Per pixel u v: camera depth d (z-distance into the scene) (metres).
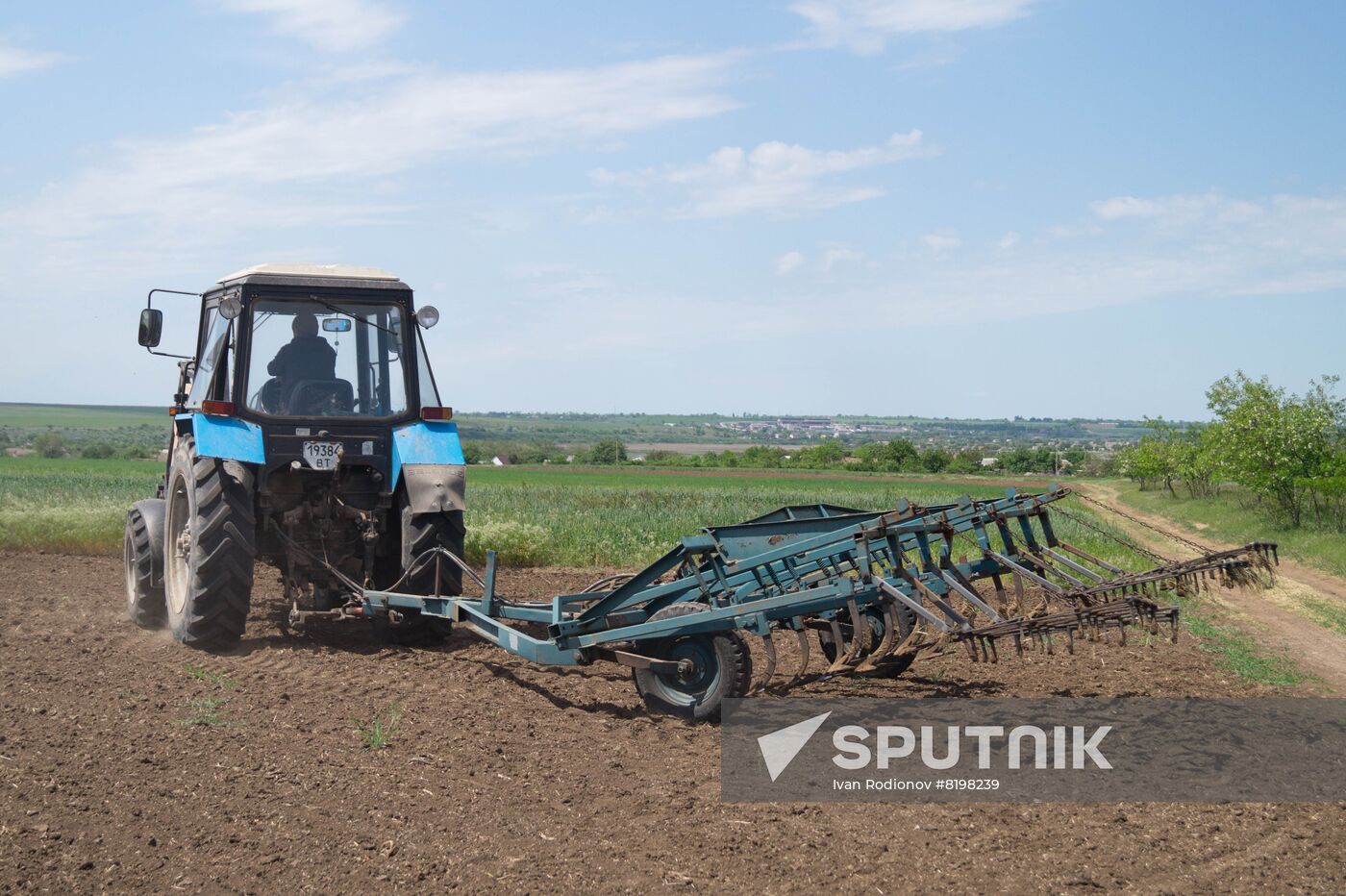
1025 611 7.16
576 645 7.05
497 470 85.31
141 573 9.70
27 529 15.75
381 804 5.19
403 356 9.14
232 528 8.48
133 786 5.32
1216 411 28.86
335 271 9.09
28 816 4.88
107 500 21.22
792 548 6.97
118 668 7.97
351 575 9.28
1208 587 6.62
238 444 8.55
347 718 6.70
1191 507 38.03
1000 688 8.01
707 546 7.04
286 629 9.70
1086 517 31.92
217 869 4.39
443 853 4.62
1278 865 4.71
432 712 6.89
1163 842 4.96
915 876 4.50
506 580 14.04
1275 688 8.45
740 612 6.79
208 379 9.12
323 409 8.94
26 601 11.18
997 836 4.99
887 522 6.91
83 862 4.39
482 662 8.46
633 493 40.56
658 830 4.97
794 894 4.30
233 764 5.71
